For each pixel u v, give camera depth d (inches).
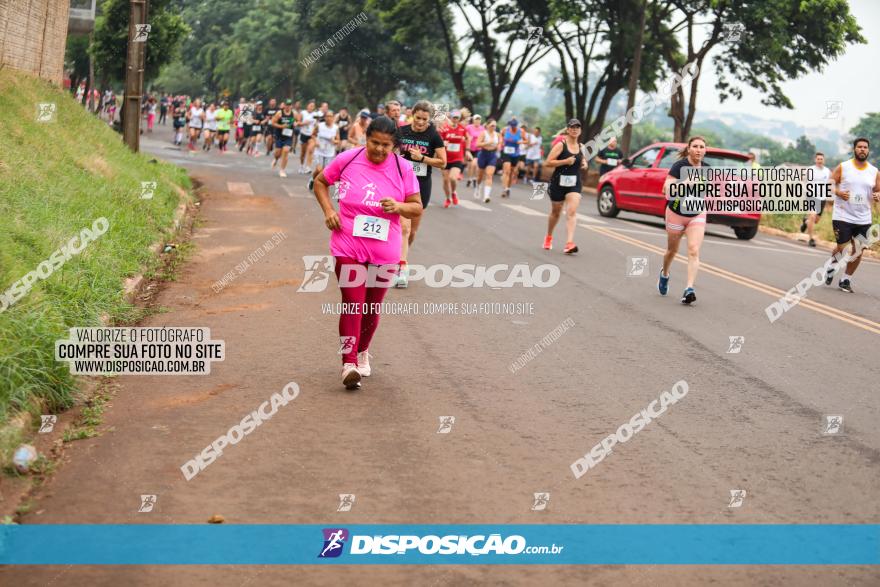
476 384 295.3
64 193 442.0
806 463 235.5
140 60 787.4
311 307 391.9
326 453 226.7
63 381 252.5
